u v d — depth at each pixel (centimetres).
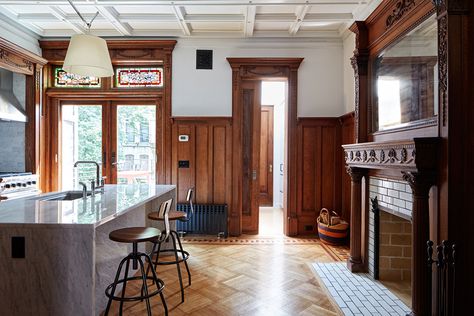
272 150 734
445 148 195
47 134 486
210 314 236
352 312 239
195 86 474
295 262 354
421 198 209
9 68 408
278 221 577
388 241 302
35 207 216
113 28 454
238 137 471
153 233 225
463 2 192
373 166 270
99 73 298
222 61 475
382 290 278
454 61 192
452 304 191
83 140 498
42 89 474
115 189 328
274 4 370
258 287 285
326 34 465
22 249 174
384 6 277
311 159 472
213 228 459
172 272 320
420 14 230
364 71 323
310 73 473
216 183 473
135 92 480
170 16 415
